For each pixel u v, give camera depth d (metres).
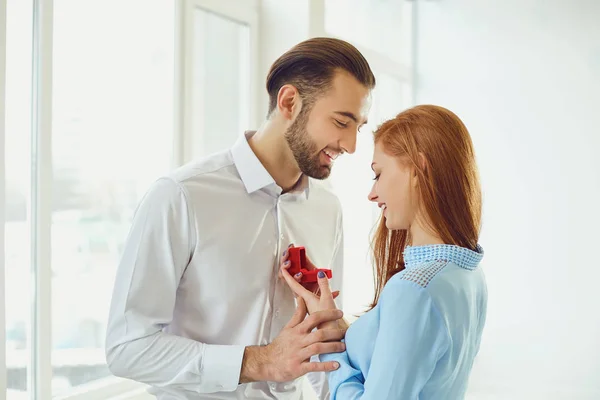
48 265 1.84
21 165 1.79
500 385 4.04
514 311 4.04
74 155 1.96
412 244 1.27
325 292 1.32
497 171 4.13
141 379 1.35
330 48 1.38
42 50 1.80
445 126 1.20
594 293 3.90
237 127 2.73
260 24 2.85
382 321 1.12
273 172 1.47
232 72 2.68
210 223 1.39
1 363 1.59
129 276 1.33
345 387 1.17
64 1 1.91
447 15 4.29
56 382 1.92
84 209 2.00
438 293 1.10
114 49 2.10
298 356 1.25
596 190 3.92
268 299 1.45
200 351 1.32
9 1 1.74
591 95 3.94
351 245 3.62
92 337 2.04
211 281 1.39
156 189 1.37
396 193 1.22
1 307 1.59
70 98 1.94
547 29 4.04
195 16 2.45
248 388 1.44
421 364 1.08
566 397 3.92
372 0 3.90
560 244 3.97
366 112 1.41
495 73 4.16
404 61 4.35
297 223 1.53
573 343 3.93
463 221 1.20
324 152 1.40
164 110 2.33
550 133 4.02
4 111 1.60
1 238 1.59
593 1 3.94
